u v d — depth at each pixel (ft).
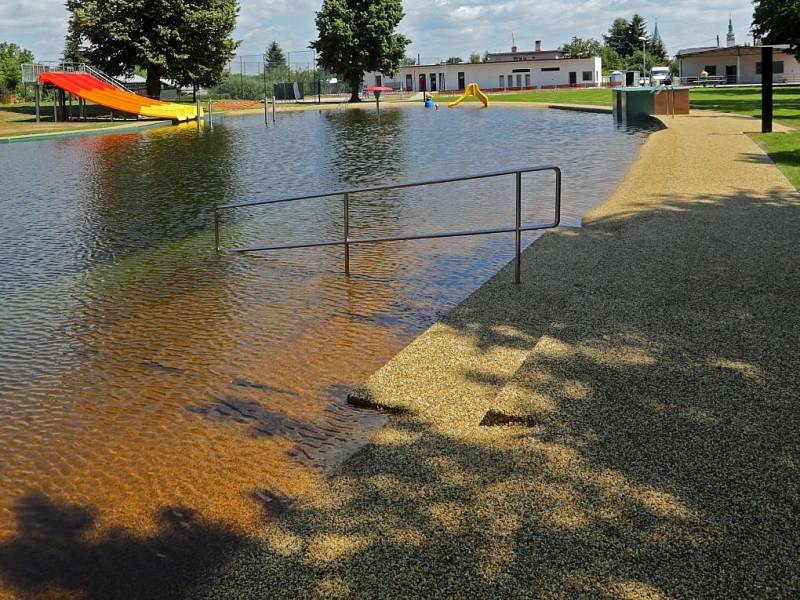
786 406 11.35
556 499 9.34
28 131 96.07
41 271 26.73
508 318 17.13
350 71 184.44
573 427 11.14
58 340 19.39
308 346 18.13
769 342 13.99
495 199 37.86
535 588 7.79
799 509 8.78
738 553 8.09
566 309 16.72
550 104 129.49
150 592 9.45
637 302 16.89
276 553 8.93
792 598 7.40
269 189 46.03
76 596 9.50
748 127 59.06
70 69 128.47
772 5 122.42
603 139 68.90
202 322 20.36
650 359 13.50
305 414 14.20
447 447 11.16
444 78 261.85
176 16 140.36
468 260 25.79
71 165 61.87
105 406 15.19
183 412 14.69
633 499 9.20
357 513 9.59
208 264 26.99
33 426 14.42
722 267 19.31
